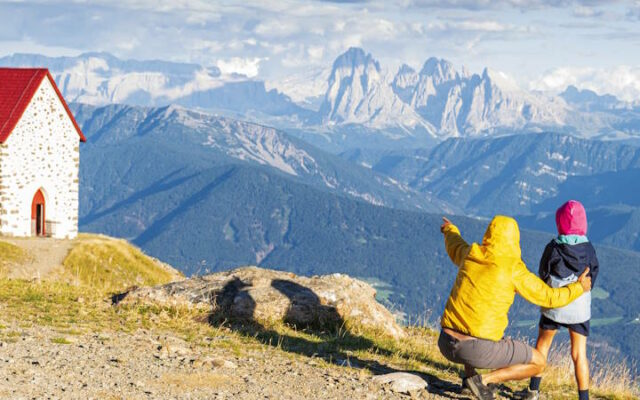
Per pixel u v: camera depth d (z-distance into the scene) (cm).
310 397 884
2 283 1823
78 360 948
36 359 927
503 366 903
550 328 970
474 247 894
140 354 1036
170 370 945
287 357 1157
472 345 883
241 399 836
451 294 912
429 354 1382
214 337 1292
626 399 1127
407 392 966
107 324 1314
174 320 1417
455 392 984
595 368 1301
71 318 1342
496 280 875
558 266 928
